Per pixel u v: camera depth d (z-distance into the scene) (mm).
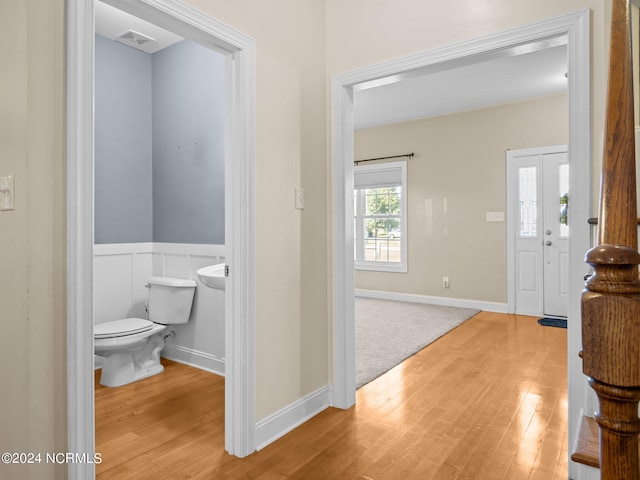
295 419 2307
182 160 3396
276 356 2199
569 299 1824
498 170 5281
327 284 2586
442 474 1834
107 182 3363
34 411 1307
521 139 5117
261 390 2105
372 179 6402
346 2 2523
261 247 2109
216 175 3143
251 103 2023
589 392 1741
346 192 2557
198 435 2197
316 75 2506
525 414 2406
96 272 3295
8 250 1319
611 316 563
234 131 2025
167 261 3527
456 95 4883
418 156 5910
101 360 3293
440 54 2180
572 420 1795
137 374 3014
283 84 2254
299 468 1887
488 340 3980
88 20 1401
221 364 3100
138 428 2273
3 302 1340
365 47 2447
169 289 3129
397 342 3895
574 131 1816
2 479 1318
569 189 1832
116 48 3418
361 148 6484
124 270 3469
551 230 4957
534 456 1969
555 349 3678
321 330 2533
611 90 664
